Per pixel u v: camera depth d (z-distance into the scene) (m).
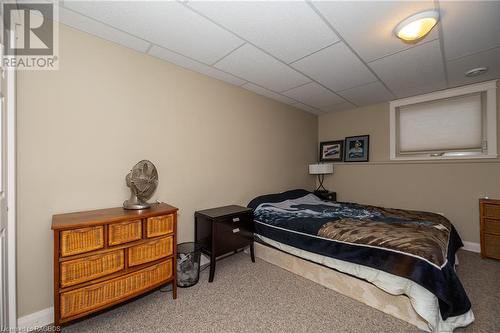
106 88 1.88
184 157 2.41
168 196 2.29
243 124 3.06
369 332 1.50
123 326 1.54
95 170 1.82
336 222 2.22
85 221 1.43
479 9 1.53
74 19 1.62
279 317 1.65
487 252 2.62
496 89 2.75
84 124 1.77
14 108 1.43
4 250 1.32
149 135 2.14
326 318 1.64
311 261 2.18
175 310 1.71
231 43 1.96
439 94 3.13
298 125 4.05
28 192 1.53
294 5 1.50
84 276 1.41
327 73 2.58
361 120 3.93
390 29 1.77
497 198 2.76
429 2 1.48
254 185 3.24
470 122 2.94
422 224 2.14
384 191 3.66
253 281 2.16
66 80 1.69
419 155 3.35
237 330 1.52
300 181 4.09
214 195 2.70
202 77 2.58
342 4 1.50
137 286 1.63
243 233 2.46
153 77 2.17
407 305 1.60
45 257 1.59
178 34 1.82
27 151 1.53
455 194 3.04
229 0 1.45
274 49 2.06
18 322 1.48
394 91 3.15
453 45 1.99
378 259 1.71
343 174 4.14
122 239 1.57
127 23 1.68
